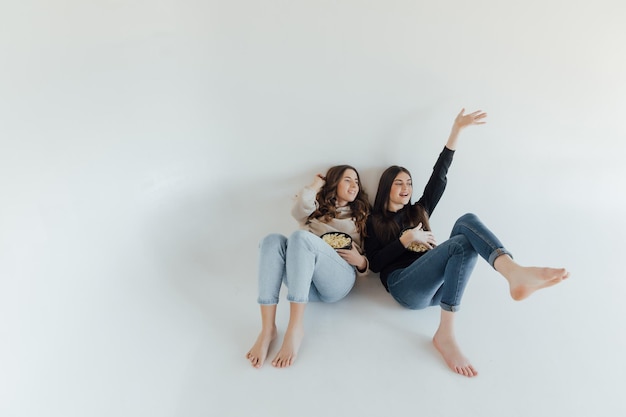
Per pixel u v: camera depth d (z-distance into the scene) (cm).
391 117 185
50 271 142
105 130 165
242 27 172
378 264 163
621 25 175
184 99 180
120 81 167
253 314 154
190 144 186
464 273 132
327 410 116
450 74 180
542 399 119
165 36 172
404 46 176
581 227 199
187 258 179
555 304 162
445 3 170
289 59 177
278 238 140
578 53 179
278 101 183
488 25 174
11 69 137
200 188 190
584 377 127
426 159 192
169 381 124
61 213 149
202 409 115
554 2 172
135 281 162
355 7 170
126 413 114
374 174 193
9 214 132
